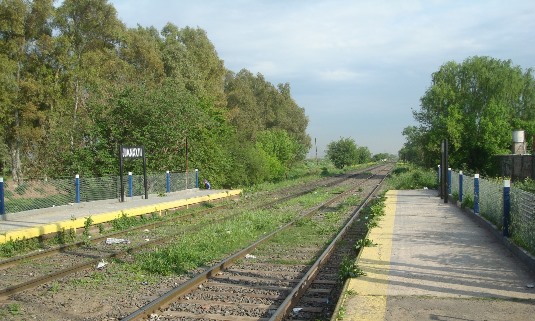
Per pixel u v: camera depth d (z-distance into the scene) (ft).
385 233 45.55
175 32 195.62
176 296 26.99
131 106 100.94
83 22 151.43
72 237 48.42
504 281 27.35
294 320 23.76
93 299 27.30
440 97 154.51
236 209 77.05
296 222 58.29
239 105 219.20
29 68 142.00
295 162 226.58
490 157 144.66
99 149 100.94
